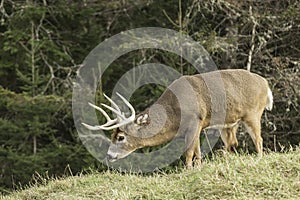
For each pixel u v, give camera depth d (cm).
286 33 4372
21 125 4266
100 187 2511
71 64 4631
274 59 4128
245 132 3844
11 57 4600
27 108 4203
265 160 2384
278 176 2247
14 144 4319
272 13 4325
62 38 4747
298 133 4141
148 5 4591
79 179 2664
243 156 2527
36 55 4409
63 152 4081
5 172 4166
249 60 4034
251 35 4147
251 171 2311
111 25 4769
